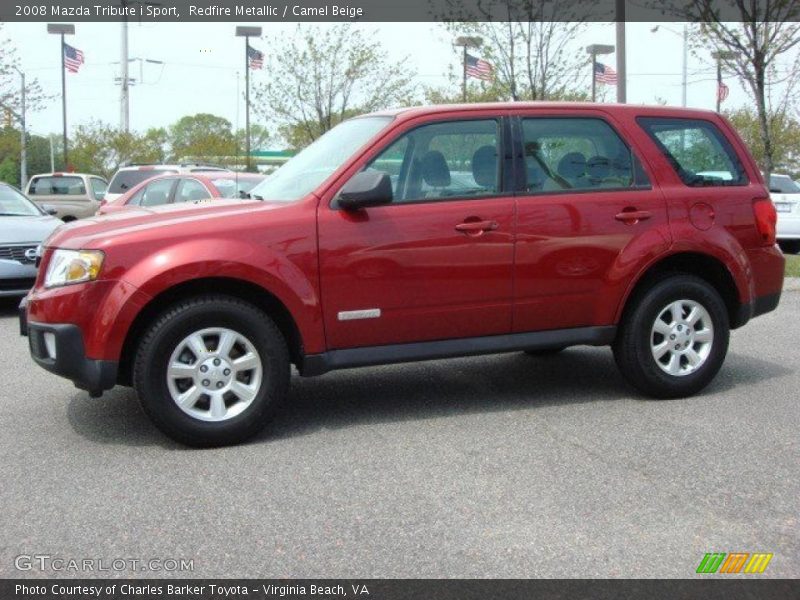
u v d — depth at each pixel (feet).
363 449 16.72
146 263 16.37
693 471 15.38
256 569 11.86
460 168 18.52
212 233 16.75
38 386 21.91
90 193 72.33
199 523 13.32
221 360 16.78
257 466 15.80
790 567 11.85
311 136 73.82
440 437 17.43
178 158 128.57
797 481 14.89
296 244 17.11
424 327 18.17
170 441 17.31
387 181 17.33
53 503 14.14
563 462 15.88
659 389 19.88
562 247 18.86
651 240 19.44
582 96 50.85
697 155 20.58
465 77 55.42
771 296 21.22
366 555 12.23
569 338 19.27
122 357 16.97
